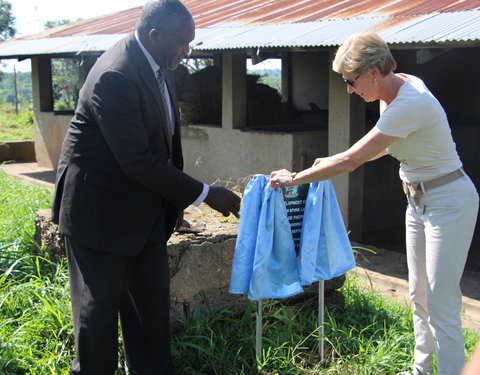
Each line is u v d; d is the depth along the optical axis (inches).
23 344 145.4
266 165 332.5
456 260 123.7
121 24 471.5
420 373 138.5
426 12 255.3
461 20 225.1
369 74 121.6
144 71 120.6
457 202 122.6
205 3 486.6
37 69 499.8
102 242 122.0
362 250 261.1
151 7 119.4
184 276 156.0
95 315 123.0
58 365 140.2
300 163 319.3
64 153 126.6
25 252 196.5
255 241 137.3
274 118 401.1
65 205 123.9
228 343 150.9
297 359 150.6
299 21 307.6
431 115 119.3
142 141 119.0
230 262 163.0
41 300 157.8
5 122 938.1
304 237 142.0
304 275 141.6
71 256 127.3
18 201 287.0
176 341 148.4
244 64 352.8
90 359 124.3
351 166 125.2
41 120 505.4
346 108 278.4
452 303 125.9
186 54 124.6
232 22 352.5
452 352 126.5
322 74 442.3
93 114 120.4
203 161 376.8
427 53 219.6
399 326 167.2
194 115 388.2
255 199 136.5
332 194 147.6
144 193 125.2
